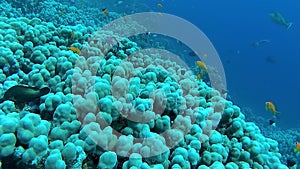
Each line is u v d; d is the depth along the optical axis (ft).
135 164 7.29
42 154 6.75
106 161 7.04
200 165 8.88
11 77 10.50
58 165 6.47
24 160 6.57
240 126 11.30
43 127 7.25
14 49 12.21
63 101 8.82
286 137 40.91
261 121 51.34
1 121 6.89
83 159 7.10
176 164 7.92
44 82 10.29
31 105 9.18
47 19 27.43
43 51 12.26
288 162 14.15
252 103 89.45
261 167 10.11
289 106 123.13
